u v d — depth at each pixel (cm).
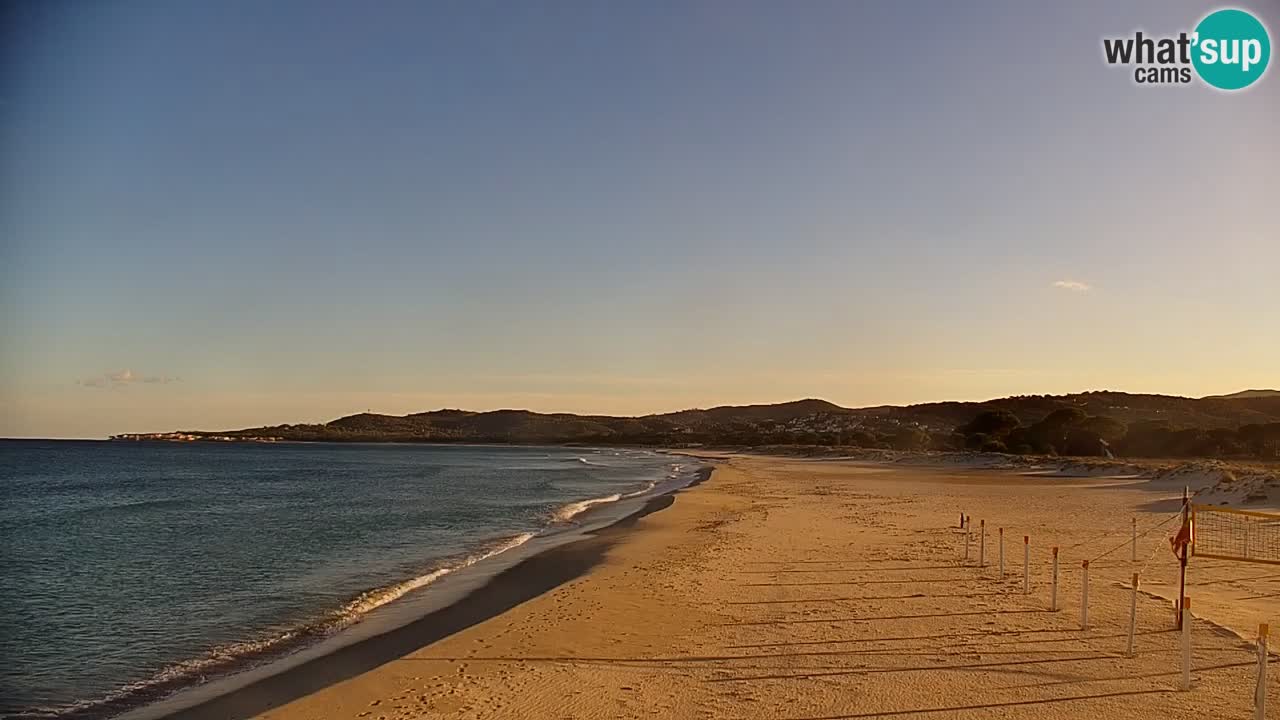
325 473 7938
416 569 2173
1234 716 897
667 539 2548
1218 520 2691
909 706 943
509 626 1413
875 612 1427
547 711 968
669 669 1129
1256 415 13838
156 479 6825
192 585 1973
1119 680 1026
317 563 2292
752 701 976
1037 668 1082
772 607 1494
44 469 8481
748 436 19738
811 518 3061
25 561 2359
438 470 8650
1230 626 1293
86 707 1117
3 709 1109
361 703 1031
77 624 1590
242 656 1352
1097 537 2377
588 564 2142
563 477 7188
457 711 984
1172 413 14362
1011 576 1741
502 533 2956
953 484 5150
